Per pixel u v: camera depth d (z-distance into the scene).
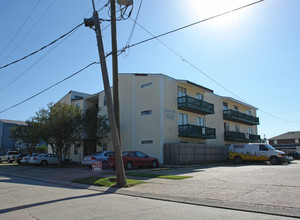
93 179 12.34
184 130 24.31
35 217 5.83
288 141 57.88
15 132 34.31
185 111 26.30
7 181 13.82
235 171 15.33
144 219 5.59
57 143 23.86
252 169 16.44
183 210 6.55
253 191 8.66
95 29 11.59
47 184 12.61
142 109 24.22
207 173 14.49
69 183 12.44
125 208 6.76
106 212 6.28
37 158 26.64
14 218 5.77
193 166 20.50
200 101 26.28
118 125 11.50
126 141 24.67
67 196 8.80
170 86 24.56
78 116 24.09
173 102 24.61
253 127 41.53
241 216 5.89
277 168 16.92
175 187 9.95
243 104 37.56
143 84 24.69
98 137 27.06
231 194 8.27
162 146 22.28
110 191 9.85
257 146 23.75
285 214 5.94
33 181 14.03
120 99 25.55
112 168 19.02
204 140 28.48
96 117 25.41
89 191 10.10
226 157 28.12
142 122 23.97
